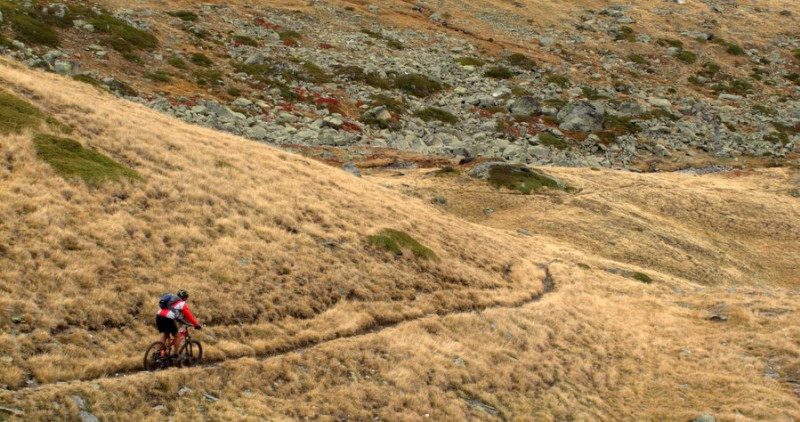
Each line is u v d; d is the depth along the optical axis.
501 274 35.47
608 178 79.25
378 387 18.81
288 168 36.25
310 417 16.28
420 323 24.34
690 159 106.00
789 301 34.75
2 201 18.73
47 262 17.38
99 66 86.44
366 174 72.25
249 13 131.12
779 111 128.50
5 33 82.44
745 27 174.12
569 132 110.12
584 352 27.11
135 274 18.97
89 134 26.86
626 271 47.59
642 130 115.44
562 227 59.94
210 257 21.83
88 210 20.83
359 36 134.38
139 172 25.52
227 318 19.41
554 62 140.12
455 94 118.81
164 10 118.25
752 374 25.53
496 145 98.75
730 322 32.62
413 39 140.38
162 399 14.65
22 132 23.34
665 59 149.00
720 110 127.00
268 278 22.45
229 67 105.19
